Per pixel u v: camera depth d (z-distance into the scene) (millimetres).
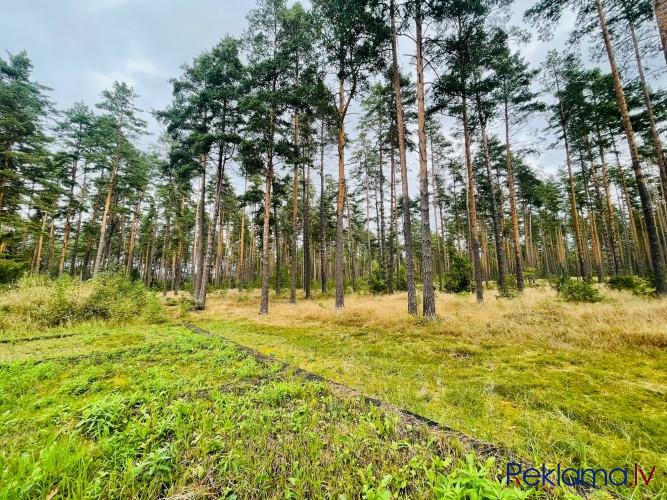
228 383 4000
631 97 13844
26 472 1879
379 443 2303
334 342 7055
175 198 29016
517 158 19422
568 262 45344
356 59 11578
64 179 22578
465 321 8047
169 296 26609
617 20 9547
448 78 11023
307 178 21344
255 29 14984
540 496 1805
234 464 1989
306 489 1838
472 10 9359
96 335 7875
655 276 9883
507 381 4074
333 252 45094
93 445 2268
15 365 4637
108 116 21859
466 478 1645
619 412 3047
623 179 23641
